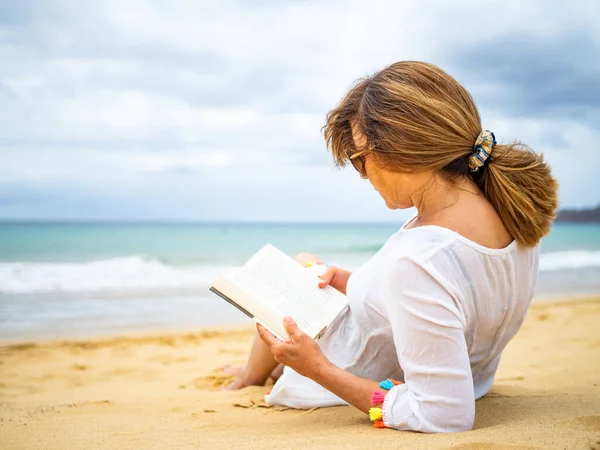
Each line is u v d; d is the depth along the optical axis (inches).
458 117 66.6
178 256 657.0
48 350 198.7
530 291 73.5
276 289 77.0
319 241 995.3
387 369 77.8
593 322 229.9
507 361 147.9
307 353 70.2
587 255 621.0
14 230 894.4
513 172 66.9
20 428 87.0
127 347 203.8
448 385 64.2
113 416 97.5
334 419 78.5
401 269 64.4
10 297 314.7
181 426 85.1
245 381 117.4
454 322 63.9
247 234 1140.5
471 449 57.3
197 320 258.8
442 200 68.3
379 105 67.2
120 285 370.6
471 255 65.7
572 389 98.4
